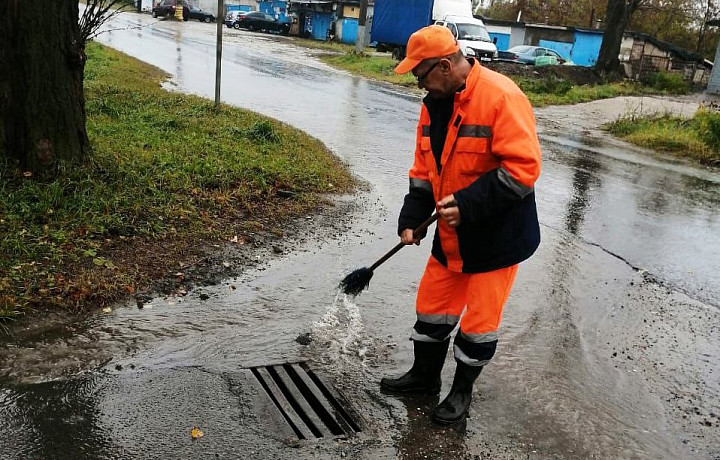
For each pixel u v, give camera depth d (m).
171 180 6.29
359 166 8.95
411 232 3.37
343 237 5.97
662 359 4.28
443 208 2.99
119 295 4.26
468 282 3.31
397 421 3.30
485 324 3.21
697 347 4.52
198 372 3.53
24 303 3.92
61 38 5.52
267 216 6.18
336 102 15.36
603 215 7.93
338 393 3.50
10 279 4.13
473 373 3.32
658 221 7.89
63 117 5.67
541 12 55.28
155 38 29.30
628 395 3.77
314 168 7.89
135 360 3.58
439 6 29.20
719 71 28.30
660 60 31.86
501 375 3.83
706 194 9.78
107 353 3.62
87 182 5.59
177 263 4.86
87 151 6.00
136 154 6.84
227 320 4.15
